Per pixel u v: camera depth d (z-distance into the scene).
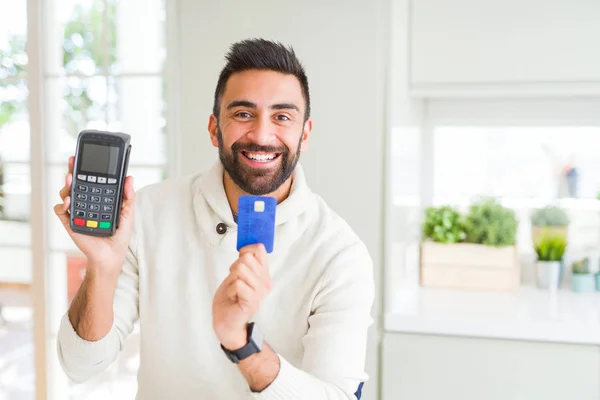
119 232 0.97
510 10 1.91
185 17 1.91
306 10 1.82
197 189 1.19
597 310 1.89
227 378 1.10
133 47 2.19
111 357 1.06
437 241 2.23
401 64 1.92
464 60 1.95
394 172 1.86
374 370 1.86
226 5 1.87
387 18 1.79
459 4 1.94
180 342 1.12
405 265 2.12
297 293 1.10
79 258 2.26
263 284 0.82
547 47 1.90
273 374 0.83
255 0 1.85
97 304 0.98
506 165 2.38
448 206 2.27
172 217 1.18
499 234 2.16
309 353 0.99
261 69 1.01
